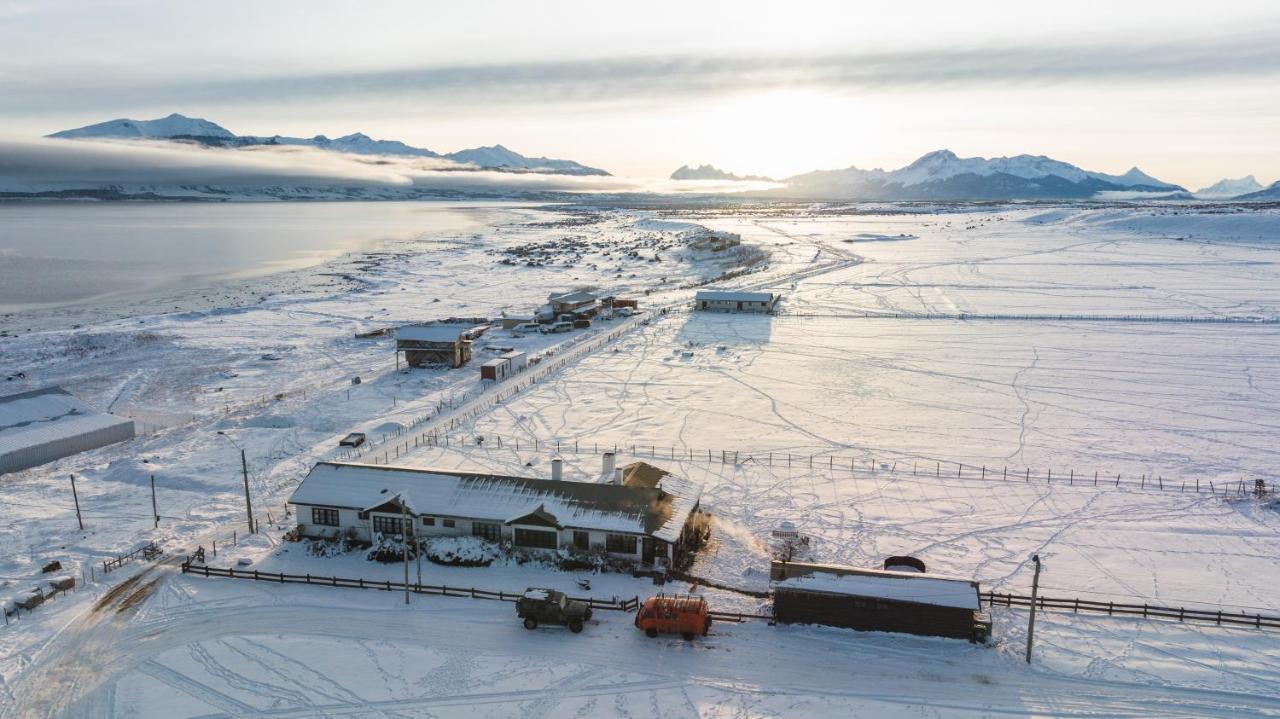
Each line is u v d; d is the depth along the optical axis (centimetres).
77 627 3712
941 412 7356
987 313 12319
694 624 3584
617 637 3631
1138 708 3092
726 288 15288
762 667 3397
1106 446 6369
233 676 3325
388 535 4553
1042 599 3900
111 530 4850
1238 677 3294
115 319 12681
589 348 10225
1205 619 3750
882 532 4775
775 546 4591
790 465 5975
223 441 6612
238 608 3894
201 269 19925
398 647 3550
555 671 3366
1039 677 3306
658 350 10100
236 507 5203
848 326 11581
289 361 9781
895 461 6059
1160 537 4691
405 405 7656
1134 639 3597
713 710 3098
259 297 15025
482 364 9394
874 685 3259
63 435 6488
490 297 15325
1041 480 5647
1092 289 14438
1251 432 6675
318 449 6331
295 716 3066
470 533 4522
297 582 4150
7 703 3136
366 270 19400
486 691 3225
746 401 7744
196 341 10888
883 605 3634
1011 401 7700
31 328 11850
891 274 17038
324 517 4666
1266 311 11975
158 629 3700
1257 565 4325
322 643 3581
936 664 3406
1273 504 5131
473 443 6444
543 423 7038
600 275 18738
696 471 5844
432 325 9781
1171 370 8756
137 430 7206
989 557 4431
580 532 4344
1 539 4722
